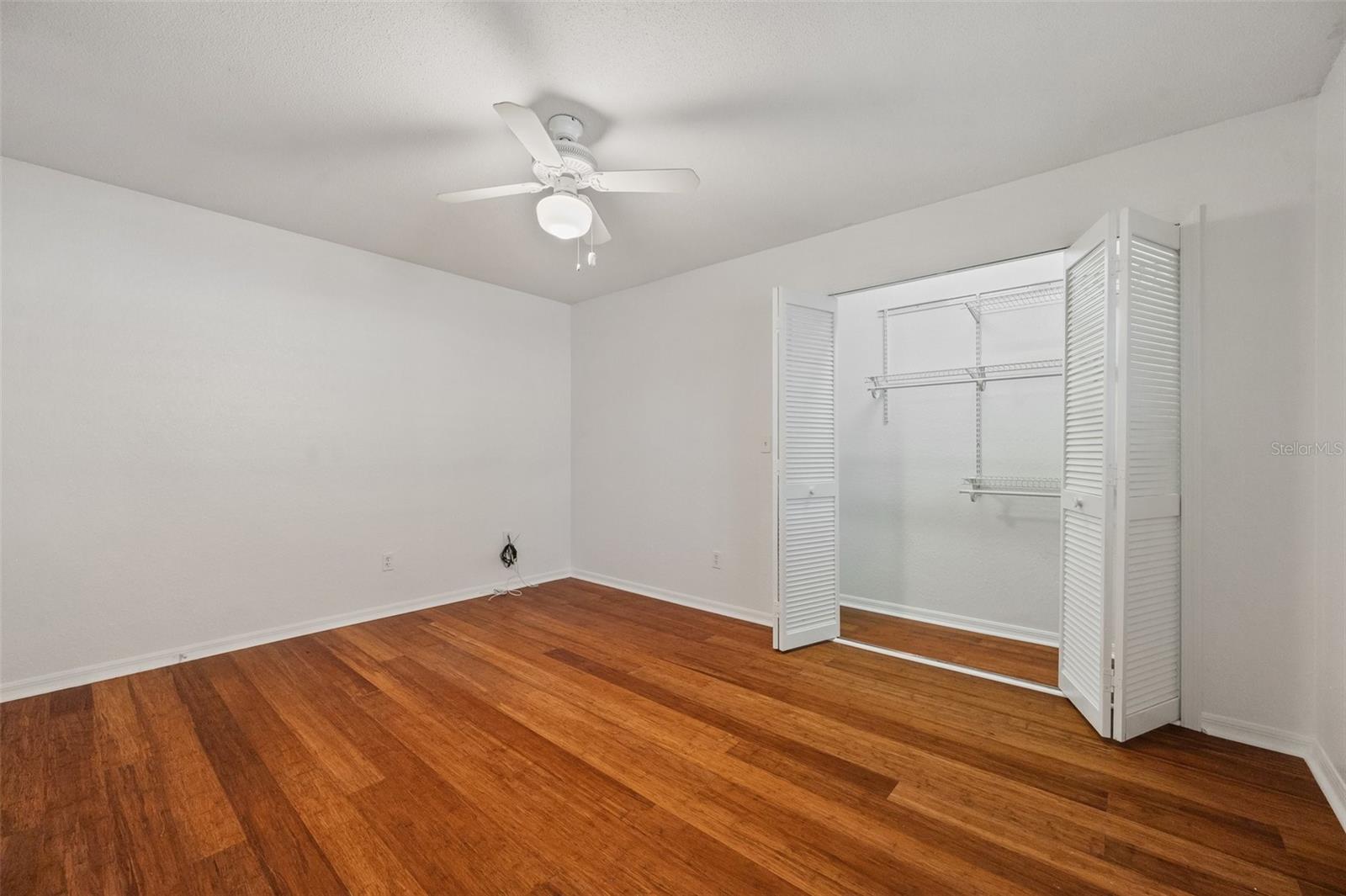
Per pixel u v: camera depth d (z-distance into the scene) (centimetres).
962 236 279
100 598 268
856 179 261
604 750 207
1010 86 193
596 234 254
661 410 420
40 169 252
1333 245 186
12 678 247
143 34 167
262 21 162
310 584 338
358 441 359
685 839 161
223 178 261
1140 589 210
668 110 206
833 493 329
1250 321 208
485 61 179
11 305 247
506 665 288
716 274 385
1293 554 200
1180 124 216
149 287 281
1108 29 166
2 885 143
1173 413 218
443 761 200
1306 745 197
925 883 144
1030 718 230
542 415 470
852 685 264
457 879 146
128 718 229
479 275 412
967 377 352
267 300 320
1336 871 146
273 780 188
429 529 395
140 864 151
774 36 169
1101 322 215
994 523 344
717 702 247
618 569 451
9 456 247
